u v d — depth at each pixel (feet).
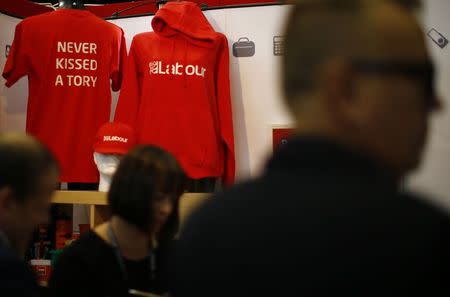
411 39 1.45
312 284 1.30
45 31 7.85
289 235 1.36
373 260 1.27
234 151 7.85
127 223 4.40
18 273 3.17
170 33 7.64
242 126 8.10
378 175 1.39
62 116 7.81
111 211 4.43
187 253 1.52
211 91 7.61
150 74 7.61
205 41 7.59
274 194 1.44
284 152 1.50
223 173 7.80
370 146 1.46
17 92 8.83
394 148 1.47
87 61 7.92
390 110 1.45
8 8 8.63
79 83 7.88
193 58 7.52
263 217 1.42
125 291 4.29
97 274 4.28
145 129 7.52
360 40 1.44
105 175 7.10
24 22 7.86
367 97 1.45
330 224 1.33
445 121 7.19
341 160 1.40
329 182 1.39
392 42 1.43
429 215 1.30
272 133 7.97
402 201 1.33
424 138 1.51
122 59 8.07
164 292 4.24
